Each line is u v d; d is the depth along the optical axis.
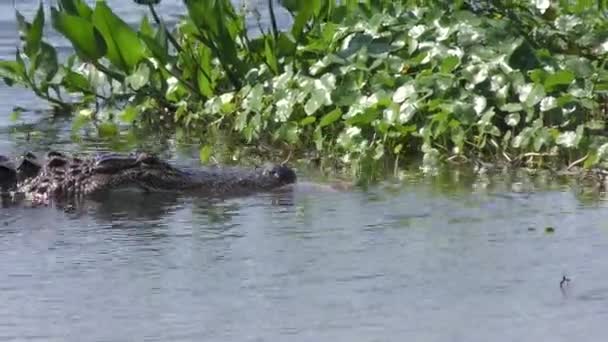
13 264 15.60
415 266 15.05
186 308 13.80
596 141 19.73
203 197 18.83
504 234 16.25
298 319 13.40
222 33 23.50
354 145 20.55
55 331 13.20
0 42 30.30
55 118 25.58
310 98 21.53
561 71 20.41
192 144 22.81
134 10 32.38
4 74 25.62
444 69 21.19
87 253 16.00
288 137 21.47
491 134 20.30
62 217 18.03
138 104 24.64
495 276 14.63
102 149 22.45
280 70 23.17
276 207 18.03
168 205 18.42
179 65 24.86
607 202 17.69
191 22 24.42
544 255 15.34
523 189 18.59
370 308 13.69
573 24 22.75
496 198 18.11
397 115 20.45
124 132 24.06
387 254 15.54
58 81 25.45
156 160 19.31
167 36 24.16
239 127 22.27
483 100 20.53
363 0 24.48
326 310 13.64
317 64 22.14
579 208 17.41
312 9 22.83
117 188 19.03
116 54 24.52
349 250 15.74
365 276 14.73
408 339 12.79
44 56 25.61
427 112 20.78
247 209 17.98
